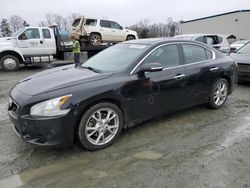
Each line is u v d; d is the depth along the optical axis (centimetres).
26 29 1200
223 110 512
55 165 309
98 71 386
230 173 288
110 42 1738
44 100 304
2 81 869
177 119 458
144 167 303
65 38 1616
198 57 470
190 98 455
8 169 300
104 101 345
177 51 437
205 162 312
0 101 594
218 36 1186
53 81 346
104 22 1689
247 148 348
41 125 301
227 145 357
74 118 316
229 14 3769
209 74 476
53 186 269
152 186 267
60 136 311
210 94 493
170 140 375
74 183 274
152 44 414
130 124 381
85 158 325
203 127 423
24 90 334
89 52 1491
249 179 277
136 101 375
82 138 330
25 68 1277
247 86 741
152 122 443
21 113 309
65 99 309
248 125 432
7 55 1138
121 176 286
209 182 272
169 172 292
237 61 714
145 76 381
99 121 343
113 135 360
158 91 398
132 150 346
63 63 1269
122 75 364
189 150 344
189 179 278
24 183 275
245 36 3634
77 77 356
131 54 405
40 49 1240
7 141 370
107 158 325
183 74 430
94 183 274
